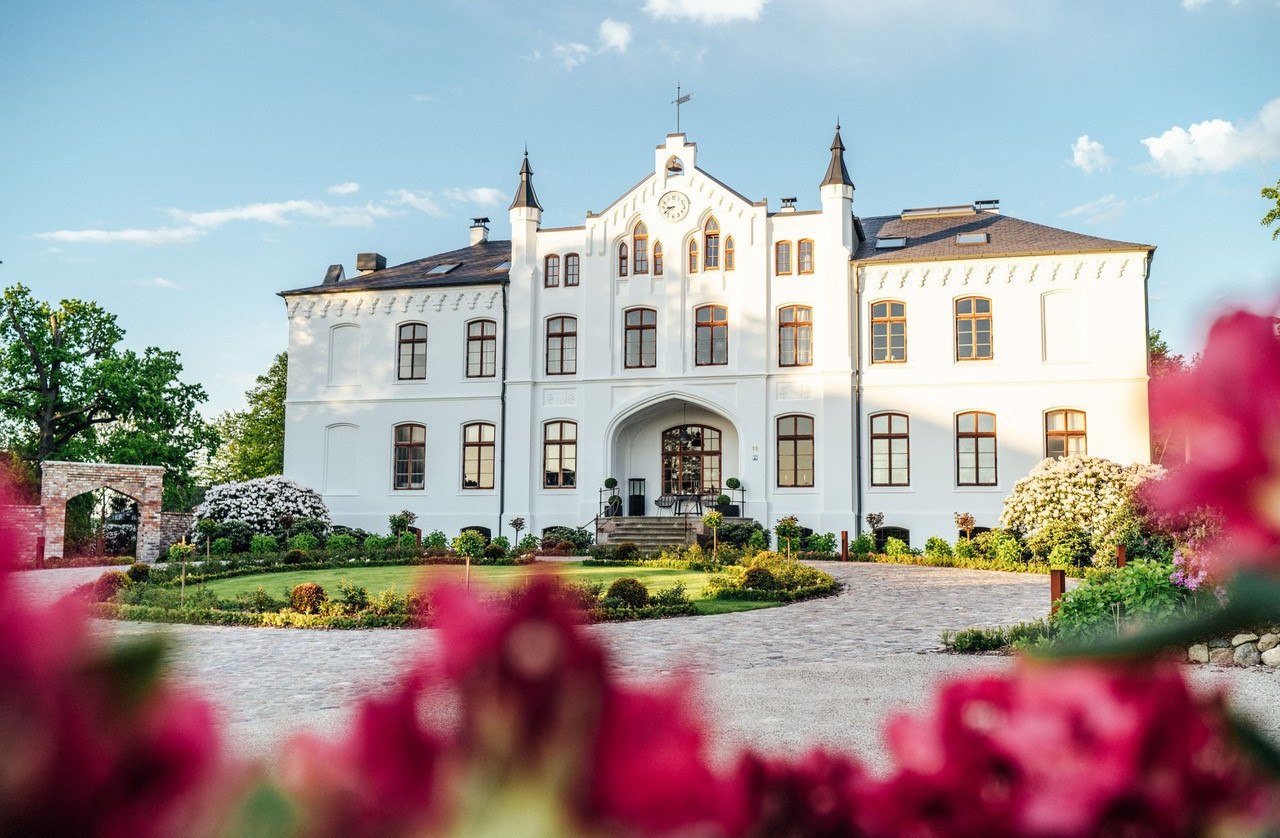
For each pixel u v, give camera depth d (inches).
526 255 1270.9
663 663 394.6
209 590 684.1
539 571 23.2
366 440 1298.0
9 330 1432.1
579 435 1241.4
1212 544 26.0
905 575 812.6
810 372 1180.5
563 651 22.4
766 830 27.5
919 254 1173.7
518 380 1255.5
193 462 1528.1
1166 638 26.1
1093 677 27.9
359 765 22.5
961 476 1141.1
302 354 1326.3
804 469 1177.4
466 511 1259.8
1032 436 1121.4
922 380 1153.4
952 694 29.5
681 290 1226.6
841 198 1187.3
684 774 22.9
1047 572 829.2
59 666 20.7
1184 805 26.2
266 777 23.0
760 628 512.4
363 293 1316.4
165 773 21.7
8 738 20.3
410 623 538.9
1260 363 24.0
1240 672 332.8
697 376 1210.6
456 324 1289.4
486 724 22.3
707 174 1230.9
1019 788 27.2
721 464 1259.2
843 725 280.5
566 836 21.8
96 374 1425.9
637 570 862.5
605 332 1244.5
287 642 479.5
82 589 22.2
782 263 1205.7
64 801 20.4
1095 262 1115.9
